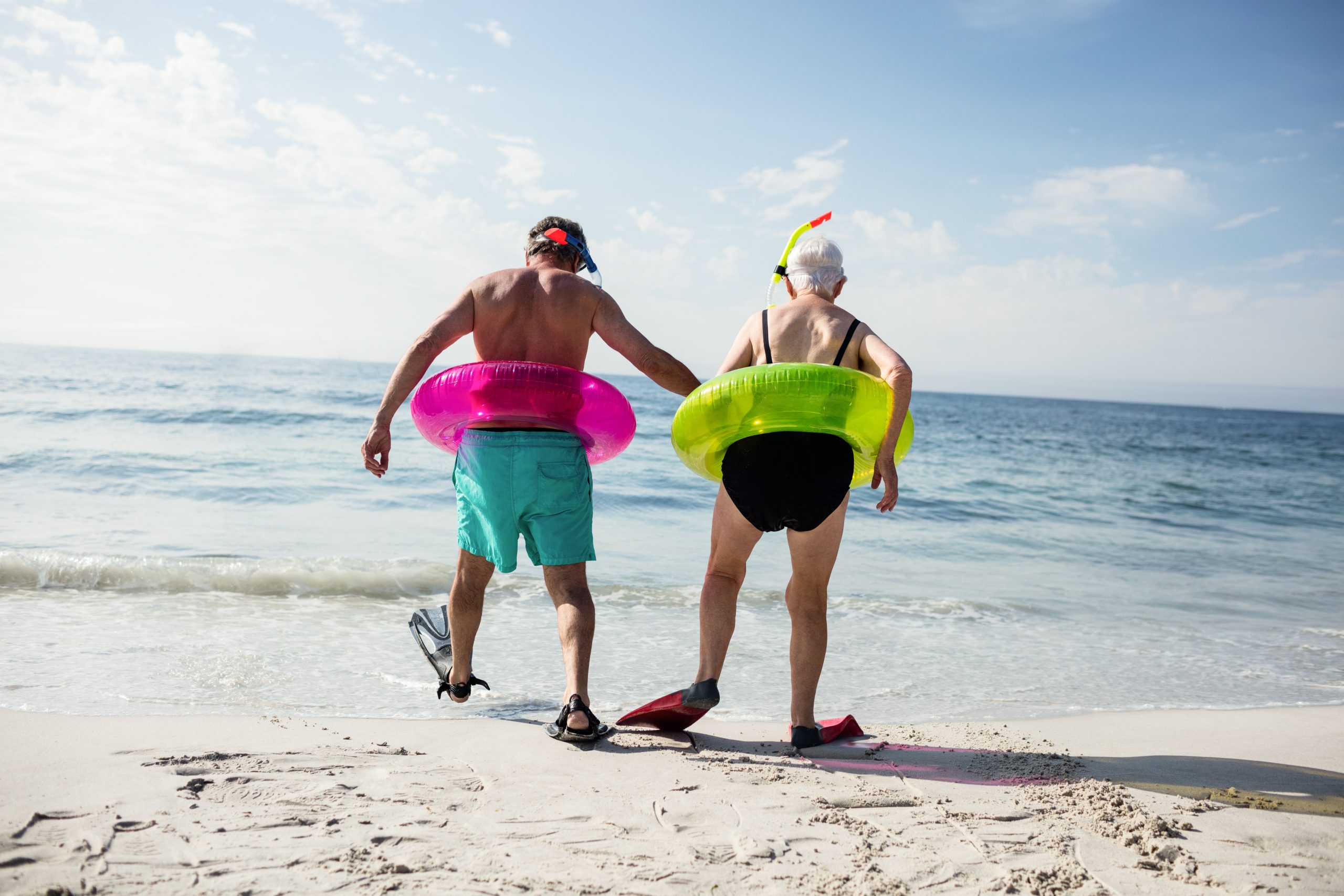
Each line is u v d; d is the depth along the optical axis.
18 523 7.77
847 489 2.87
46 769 2.39
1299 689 4.41
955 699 4.00
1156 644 5.40
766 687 4.02
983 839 2.18
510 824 2.16
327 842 1.98
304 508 9.65
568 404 2.88
